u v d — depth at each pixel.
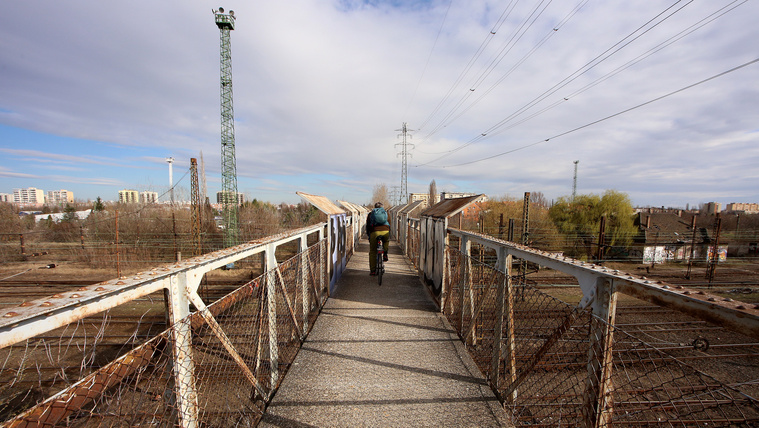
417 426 2.64
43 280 13.13
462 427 2.64
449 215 5.08
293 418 2.74
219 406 3.07
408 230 11.68
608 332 1.77
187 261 2.03
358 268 9.45
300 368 3.53
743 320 1.12
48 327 1.14
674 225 27.11
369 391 3.11
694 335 8.00
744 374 6.11
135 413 1.71
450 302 4.91
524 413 3.63
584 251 19.59
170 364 1.76
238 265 15.91
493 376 3.19
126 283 1.44
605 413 1.80
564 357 4.84
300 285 4.39
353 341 4.21
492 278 3.41
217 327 2.21
